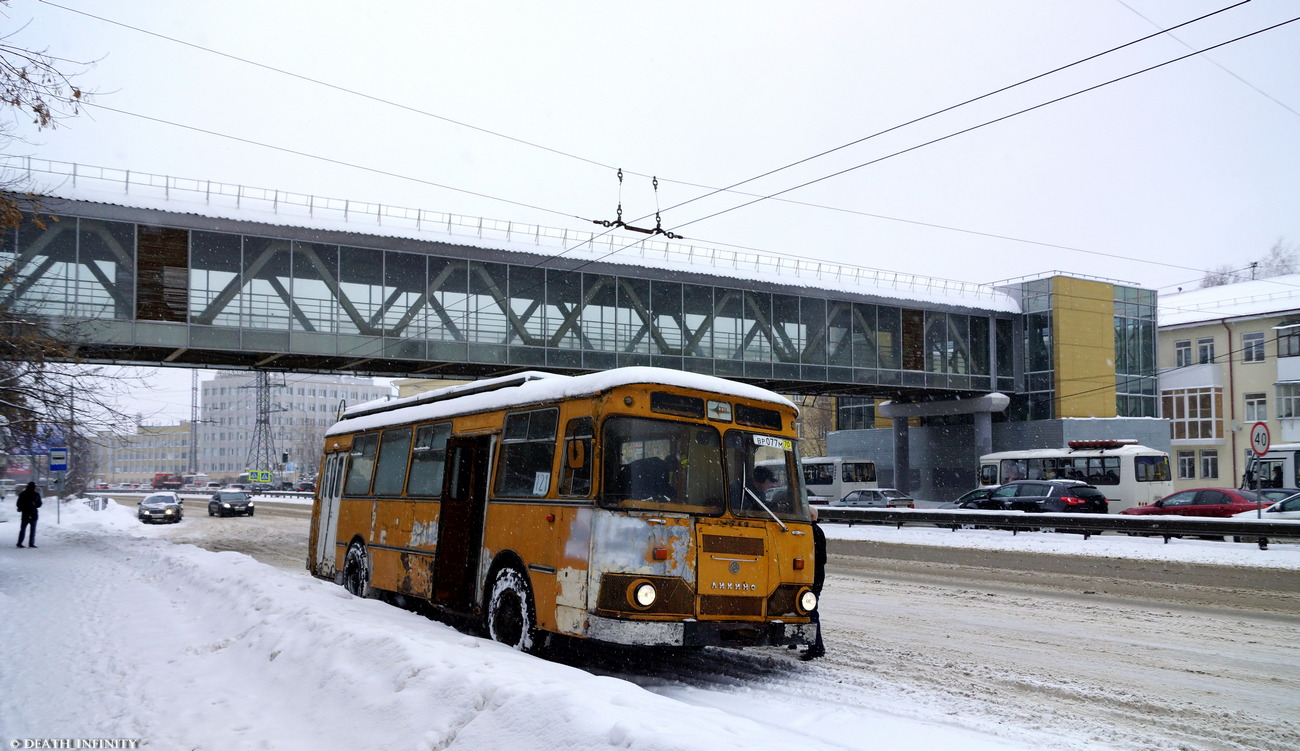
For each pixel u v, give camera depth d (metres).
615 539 8.55
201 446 142.25
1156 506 30.38
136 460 150.88
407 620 10.22
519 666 6.91
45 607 13.13
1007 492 32.41
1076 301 50.44
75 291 28.08
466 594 11.55
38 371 20.23
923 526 33.22
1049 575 18.56
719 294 39.31
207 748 5.94
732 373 39.31
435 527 11.81
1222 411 56.56
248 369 35.25
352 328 32.12
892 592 16.20
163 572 17.17
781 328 40.94
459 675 6.20
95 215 28.17
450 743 5.47
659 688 8.60
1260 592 15.61
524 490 10.03
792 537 9.38
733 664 9.74
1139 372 52.75
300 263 31.56
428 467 12.44
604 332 36.50
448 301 33.88
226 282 30.34
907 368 44.97
